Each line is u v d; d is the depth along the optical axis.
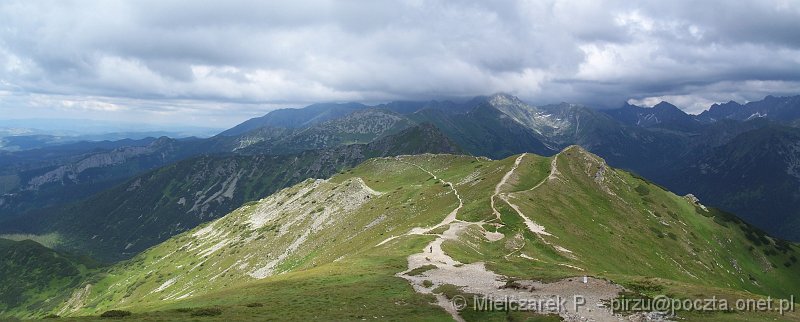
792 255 194.62
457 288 67.00
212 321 49.50
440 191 188.75
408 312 55.09
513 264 90.69
